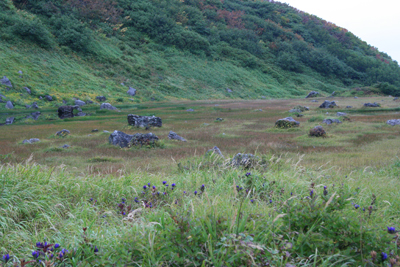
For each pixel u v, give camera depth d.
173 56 122.31
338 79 156.12
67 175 6.66
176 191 5.84
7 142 21.39
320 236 2.69
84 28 98.69
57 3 108.62
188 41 131.50
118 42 112.44
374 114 39.47
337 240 2.72
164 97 90.38
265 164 8.88
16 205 4.60
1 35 77.88
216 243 2.56
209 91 106.62
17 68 70.00
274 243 2.60
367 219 3.35
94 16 118.75
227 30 157.25
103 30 114.44
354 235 2.71
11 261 3.06
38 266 2.59
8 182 5.16
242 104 70.88
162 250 2.54
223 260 2.35
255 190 6.07
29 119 41.56
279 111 48.81
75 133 26.17
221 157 10.31
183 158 13.41
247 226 3.00
